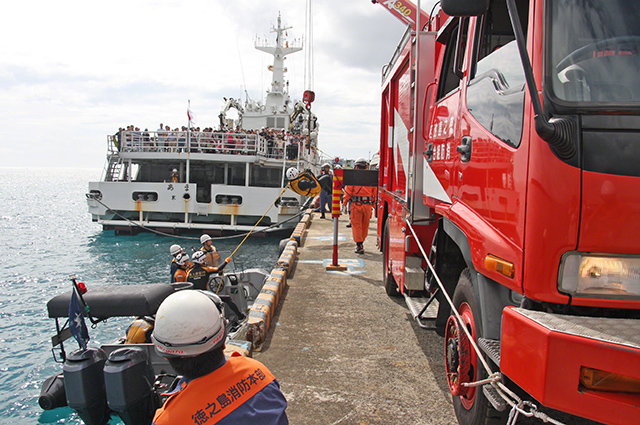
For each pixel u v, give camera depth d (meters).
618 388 1.61
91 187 19.72
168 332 1.44
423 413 3.09
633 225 1.77
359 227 8.86
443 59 3.60
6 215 41.44
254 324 4.25
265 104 27.34
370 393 3.37
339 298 5.84
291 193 19.09
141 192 19.11
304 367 3.82
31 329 9.16
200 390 1.44
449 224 3.10
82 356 3.06
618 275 1.80
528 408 2.10
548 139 1.72
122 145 19.64
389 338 4.48
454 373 2.79
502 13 2.65
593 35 1.93
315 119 28.17
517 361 1.82
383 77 6.57
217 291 8.04
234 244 19.58
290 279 6.85
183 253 8.34
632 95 1.83
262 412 1.45
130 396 2.88
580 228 1.79
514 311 1.89
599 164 1.78
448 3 2.05
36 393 6.33
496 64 2.43
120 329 8.88
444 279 3.62
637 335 1.65
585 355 1.60
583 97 1.83
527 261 1.87
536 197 1.83
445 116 3.29
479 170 2.46
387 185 6.05
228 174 22.06
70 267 15.75
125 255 17.64
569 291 1.82
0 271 15.09
